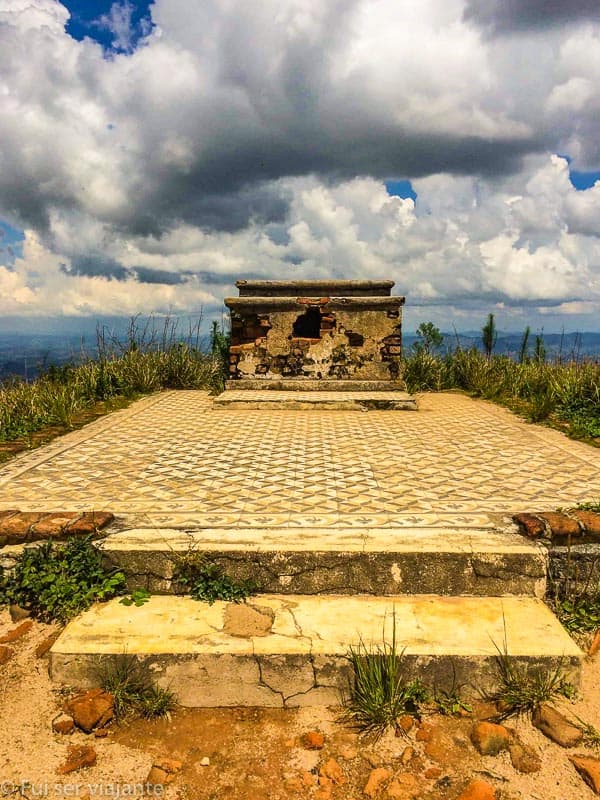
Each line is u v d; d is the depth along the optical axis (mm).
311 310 9984
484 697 3115
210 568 3660
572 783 2596
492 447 6508
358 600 3607
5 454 6090
